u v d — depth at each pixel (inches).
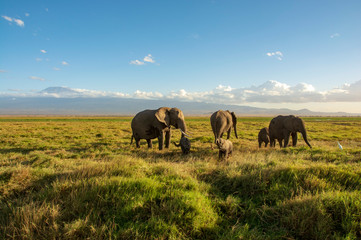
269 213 144.6
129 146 517.3
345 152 366.3
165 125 470.6
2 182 184.9
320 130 1138.7
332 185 178.5
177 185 175.9
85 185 165.2
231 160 317.7
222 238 116.1
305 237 121.3
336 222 128.2
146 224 123.3
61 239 114.6
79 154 389.1
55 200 151.9
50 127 1096.8
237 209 150.9
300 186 173.2
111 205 145.3
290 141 711.1
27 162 308.5
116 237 113.2
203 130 1103.0
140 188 163.5
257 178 192.2
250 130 1117.1
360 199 138.2
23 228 117.2
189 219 128.6
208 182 206.5
